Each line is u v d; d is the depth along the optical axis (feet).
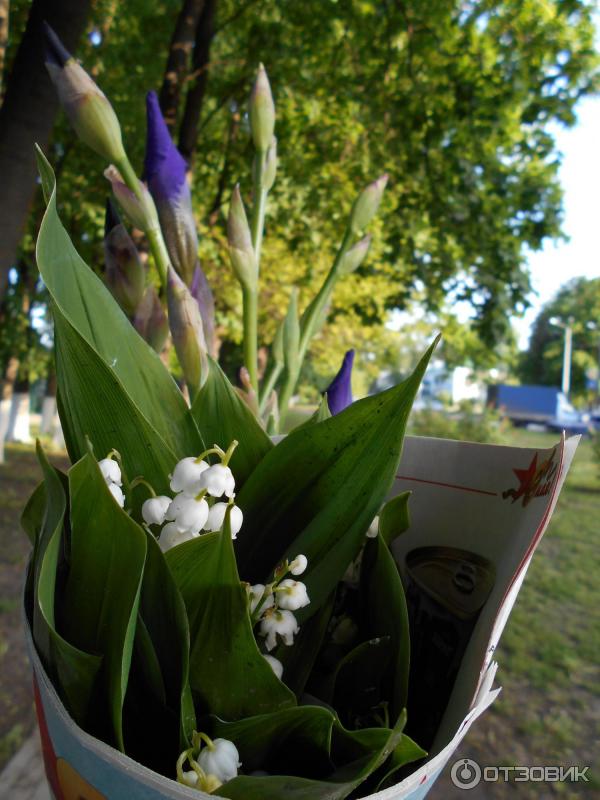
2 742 6.57
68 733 1.05
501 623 1.18
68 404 1.29
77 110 1.81
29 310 26.25
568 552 16.70
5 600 10.82
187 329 1.77
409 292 17.70
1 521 16.12
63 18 6.42
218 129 18.57
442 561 1.51
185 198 2.01
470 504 1.52
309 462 1.34
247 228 2.10
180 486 1.13
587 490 27.78
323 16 13.39
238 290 21.36
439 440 1.62
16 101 6.45
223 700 1.13
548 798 6.82
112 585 1.03
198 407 1.50
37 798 2.70
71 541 1.10
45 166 1.16
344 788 0.90
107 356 1.37
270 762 1.14
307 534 1.35
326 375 43.04
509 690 9.15
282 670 1.25
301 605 1.21
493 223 15.15
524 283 15.98
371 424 1.26
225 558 1.03
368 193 2.27
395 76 14.85
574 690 9.20
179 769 0.98
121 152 1.88
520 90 13.38
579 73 13.23
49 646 1.05
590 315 107.76
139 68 16.84
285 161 16.21
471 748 7.77
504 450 1.46
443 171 14.85
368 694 1.36
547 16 12.90
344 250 2.34
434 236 16.44
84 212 18.84
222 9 15.48
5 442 32.76
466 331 25.91
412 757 1.04
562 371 107.24
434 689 1.41
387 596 1.33
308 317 2.34
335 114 15.94
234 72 16.07
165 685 1.15
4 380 25.75
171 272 1.77
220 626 1.08
